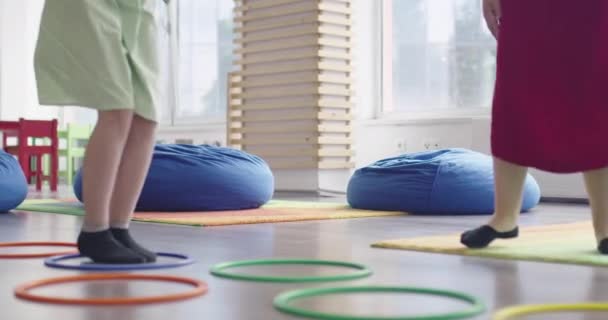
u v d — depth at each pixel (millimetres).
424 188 4699
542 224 4062
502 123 2641
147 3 2344
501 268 2369
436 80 7273
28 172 8430
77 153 9461
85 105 2199
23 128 7941
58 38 2236
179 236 3355
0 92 10227
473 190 4684
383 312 1671
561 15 2521
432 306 1743
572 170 2557
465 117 6719
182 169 4703
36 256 2566
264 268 2357
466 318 1604
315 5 7129
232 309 1705
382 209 4961
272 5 7453
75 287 2000
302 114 7371
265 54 7613
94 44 2201
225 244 3055
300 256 2682
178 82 9734
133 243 2428
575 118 2537
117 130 2270
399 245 2900
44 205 5227
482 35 6934
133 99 2283
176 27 9672
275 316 1631
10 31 10281
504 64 2629
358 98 7621
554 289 1999
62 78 2229
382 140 7340
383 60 7621
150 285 2035
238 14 7824
